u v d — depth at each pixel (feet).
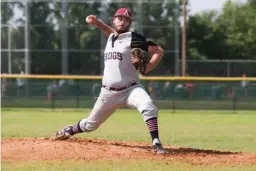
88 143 65.92
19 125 114.11
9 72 261.24
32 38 263.29
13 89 185.37
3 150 61.16
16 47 261.85
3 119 132.87
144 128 108.06
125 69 62.03
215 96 182.29
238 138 89.45
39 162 55.72
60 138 67.87
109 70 62.59
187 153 62.39
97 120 65.41
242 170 53.11
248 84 181.68
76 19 265.13
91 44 264.93
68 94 181.57
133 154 60.29
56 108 181.57
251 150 73.20
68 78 180.65
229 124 121.19
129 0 266.98
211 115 155.84
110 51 62.39
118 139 85.66
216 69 240.53
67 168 53.11
